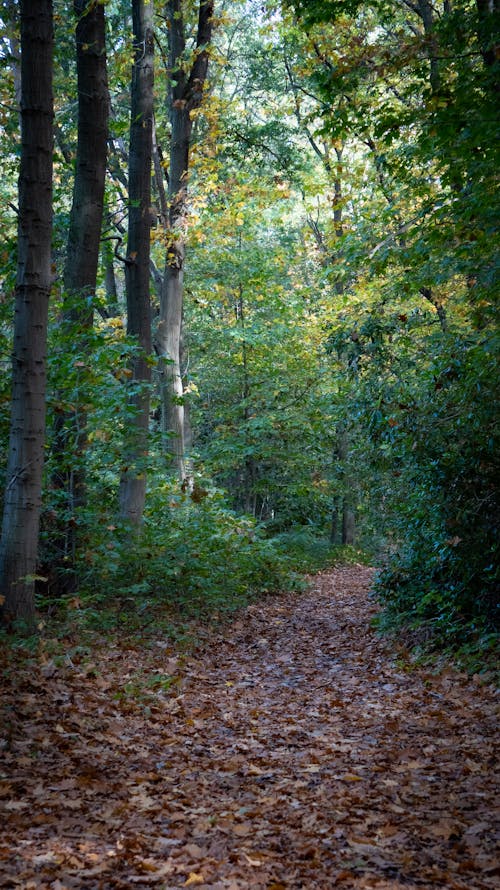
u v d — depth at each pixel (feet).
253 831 13.75
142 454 40.32
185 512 48.93
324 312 78.23
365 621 41.39
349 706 23.99
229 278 79.36
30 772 15.92
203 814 14.56
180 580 40.32
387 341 43.96
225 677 28.78
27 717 19.22
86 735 18.83
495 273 34.12
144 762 17.60
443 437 30.32
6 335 36.14
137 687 24.03
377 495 43.50
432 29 33.94
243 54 80.12
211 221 69.36
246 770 17.48
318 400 80.59
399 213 49.70
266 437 84.38
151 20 47.80
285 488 85.92
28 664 23.30
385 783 16.11
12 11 41.34
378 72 34.99
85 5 35.96
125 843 12.78
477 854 12.37
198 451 85.30
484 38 32.19
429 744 18.86
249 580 54.60
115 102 74.95
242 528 53.06
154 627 33.88
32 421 27.76
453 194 37.09
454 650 28.81
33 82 26.81
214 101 63.05
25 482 27.76
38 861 11.92
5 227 43.55
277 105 77.05
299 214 110.63
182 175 63.16
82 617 30.37
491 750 17.81
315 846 12.97
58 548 33.96
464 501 29.78
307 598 55.36
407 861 12.22
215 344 83.92
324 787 16.14
